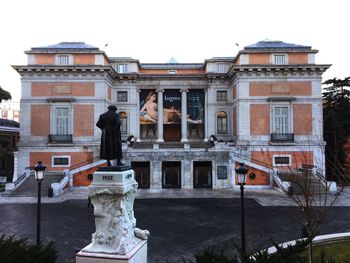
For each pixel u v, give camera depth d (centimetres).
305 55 3594
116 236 820
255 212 2083
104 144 886
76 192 2964
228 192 2934
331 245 1269
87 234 1590
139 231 923
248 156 3488
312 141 3472
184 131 4147
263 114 3553
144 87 4153
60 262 1202
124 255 789
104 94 3619
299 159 3391
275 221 1845
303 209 1153
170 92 4256
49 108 3612
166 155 3234
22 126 3588
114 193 826
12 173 4569
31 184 3022
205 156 3228
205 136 4141
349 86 4381
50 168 3544
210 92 4131
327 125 3888
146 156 3234
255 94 3566
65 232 1627
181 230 1667
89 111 3603
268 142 3512
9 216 1994
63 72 3603
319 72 3544
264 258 736
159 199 2598
